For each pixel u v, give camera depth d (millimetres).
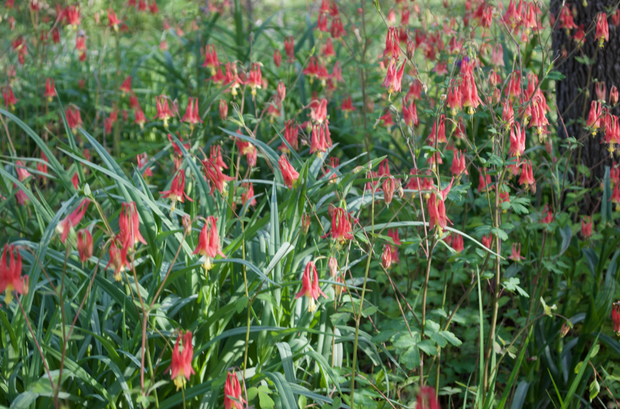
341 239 2516
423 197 3607
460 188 2633
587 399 3369
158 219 2650
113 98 5262
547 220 3498
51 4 6609
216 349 2650
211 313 2707
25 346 2463
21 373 2479
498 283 2760
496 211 2768
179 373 2029
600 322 3234
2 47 6531
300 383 2785
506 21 3447
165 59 6660
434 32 4777
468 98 2684
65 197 3898
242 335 2697
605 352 3367
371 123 5160
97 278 2498
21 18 6930
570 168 4277
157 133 6141
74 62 7359
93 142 2941
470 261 2666
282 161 2729
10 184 3525
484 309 3941
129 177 2904
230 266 2793
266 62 6914
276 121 5105
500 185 2891
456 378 3439
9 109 5465
